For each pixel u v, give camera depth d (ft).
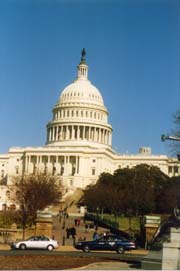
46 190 481.87
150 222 233.14
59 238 296.10
